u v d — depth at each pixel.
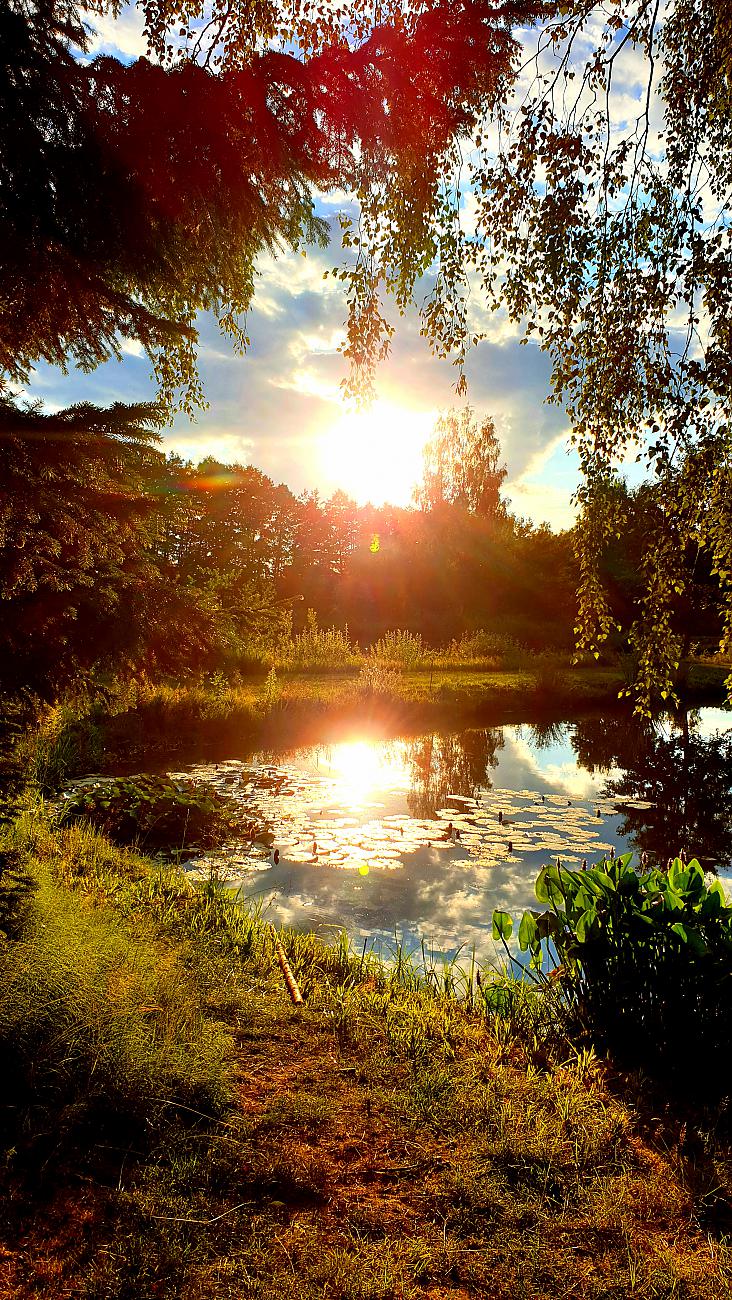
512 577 36.34
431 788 11.05
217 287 3.58
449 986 4.43
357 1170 2.51
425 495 38.50
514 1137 2.73
